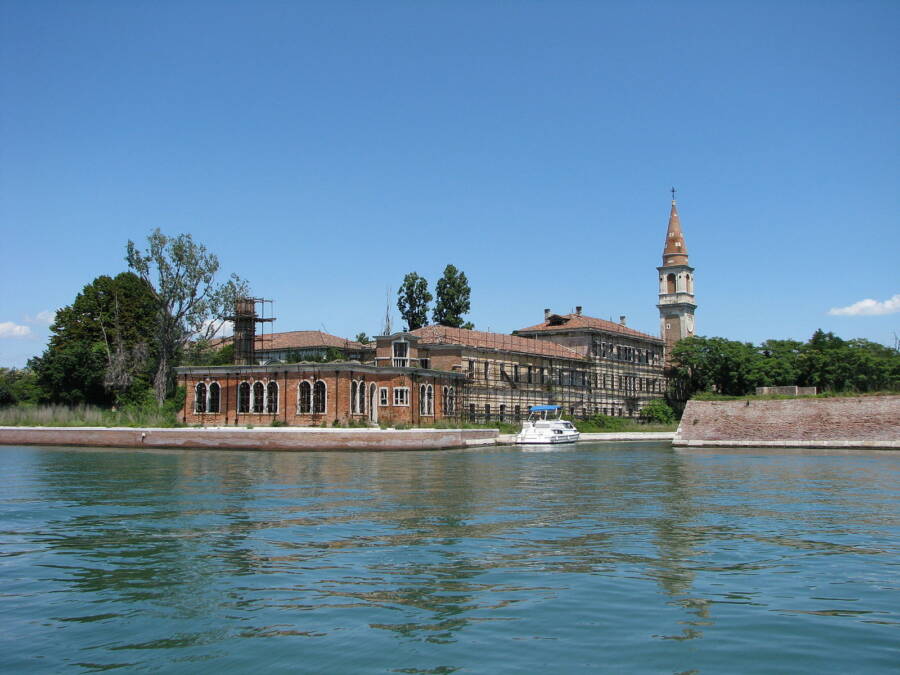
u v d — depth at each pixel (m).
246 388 70.06
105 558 17.50
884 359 96.00
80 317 95.12
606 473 40.31
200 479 34.78
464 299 111.69
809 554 17.98
